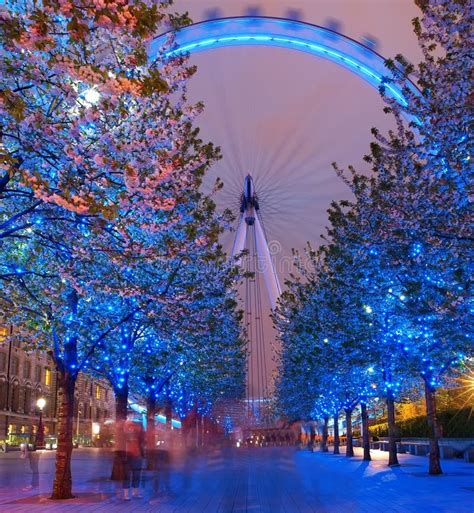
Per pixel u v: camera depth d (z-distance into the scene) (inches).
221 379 1584.6
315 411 2010.3
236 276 842.8
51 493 669.9
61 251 440.5
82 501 586.9
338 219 826.8
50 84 334.0
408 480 776.3
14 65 315.6
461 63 488.7
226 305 800.3
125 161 396.2
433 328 605.9
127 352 778.2
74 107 355.9
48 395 3203.7
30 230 447.5
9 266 554.9
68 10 264.7
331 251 867.4
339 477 847.1
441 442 1456.7
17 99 286.2
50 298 573.0
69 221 400.2
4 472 1083.3
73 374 652.7
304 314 1185.4
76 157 338.0
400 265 611.8
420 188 573.0
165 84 298.8
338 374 1127.0
